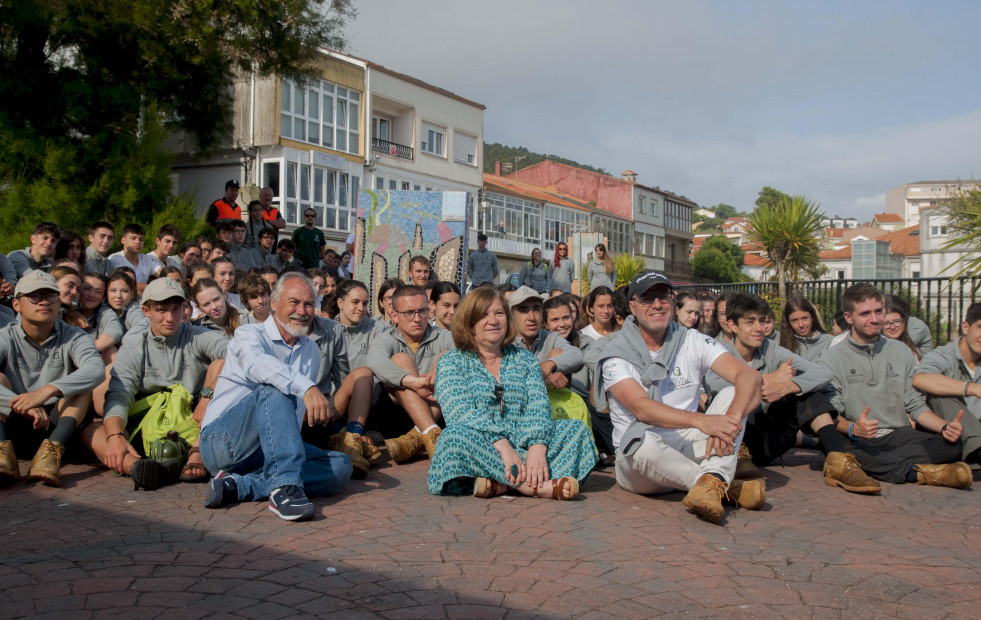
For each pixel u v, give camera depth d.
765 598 3.11
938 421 5.46
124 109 18.75
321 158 30.56
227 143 29.09
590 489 5.07
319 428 5.47
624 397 4.54
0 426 4.93
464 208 10.91
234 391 4.63
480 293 4.91
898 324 6.80
